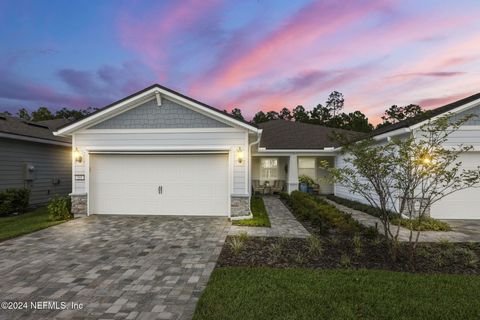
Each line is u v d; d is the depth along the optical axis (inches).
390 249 235.3
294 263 222.8
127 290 178.2
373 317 143.1
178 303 161.5
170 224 366.0
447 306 152.7
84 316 148.0
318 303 155.7
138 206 426.3
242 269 205.6
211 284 180.2
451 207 402.0
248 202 396.8
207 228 343.6
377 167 233.5
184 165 422.3
